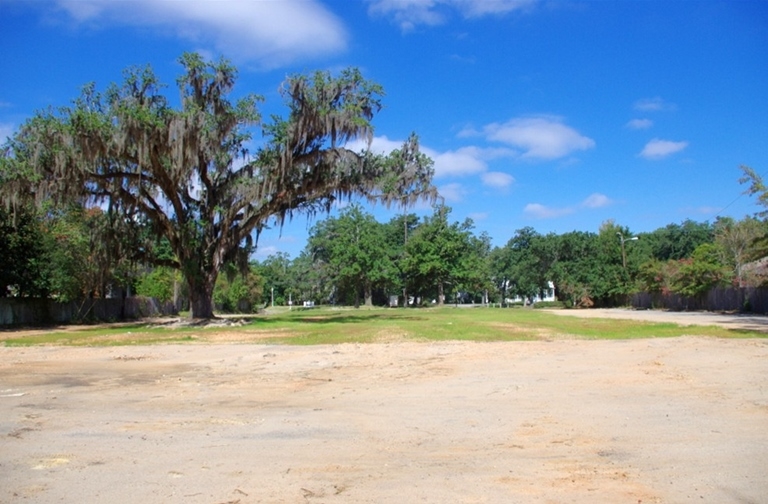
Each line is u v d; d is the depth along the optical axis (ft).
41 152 86.28
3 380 39.17
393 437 22.47
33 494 16.21
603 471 17.92
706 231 319.47
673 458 19.16
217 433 23.30
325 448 20.95
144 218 108.99
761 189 116.98
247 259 114.93
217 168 101.91
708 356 46.52
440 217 252.62
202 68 93.81
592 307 223.71
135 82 89.76
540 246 249.34
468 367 42.68
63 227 122.01
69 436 22.94
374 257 254.47
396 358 49.44
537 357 48.03
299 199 112.06
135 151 93.40
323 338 72.59
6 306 113.91
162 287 181.78
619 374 37.65
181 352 58.75
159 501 15.65
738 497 15.52
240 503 15.47
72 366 47.24
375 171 104.83
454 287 276.62
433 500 15.58
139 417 26.48
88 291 129.90
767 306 130.62
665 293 183.01
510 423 24.54
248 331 90.84
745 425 23.45
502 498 15.69
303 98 96.53
